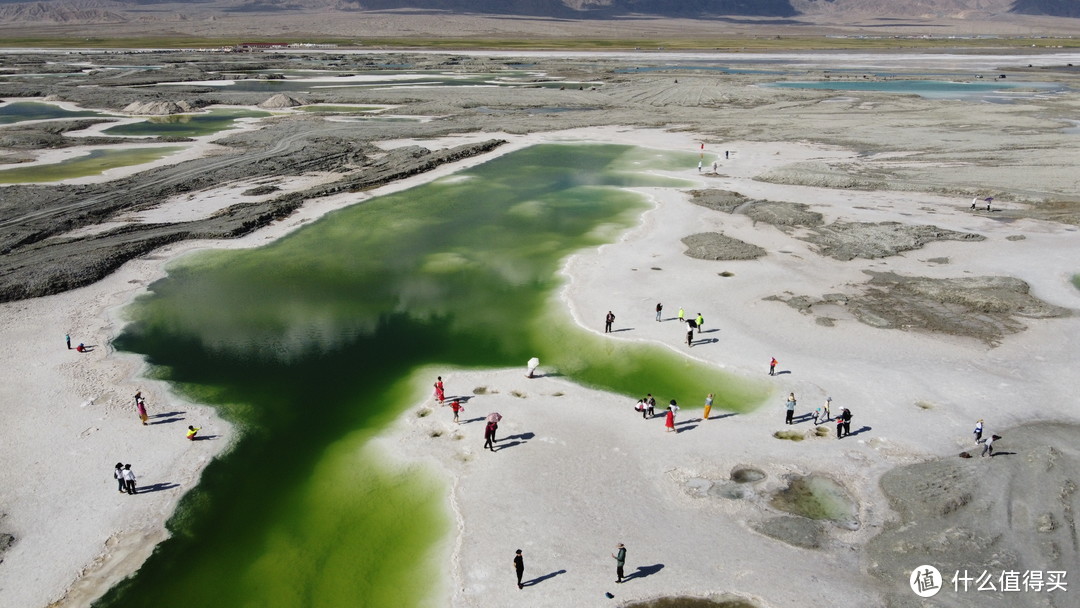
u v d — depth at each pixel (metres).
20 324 43.03
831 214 65.25
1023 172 76.12
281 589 23.97
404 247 58.44
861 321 43.47
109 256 53.09
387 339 42.38
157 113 123.31
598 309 45.62
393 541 26.14
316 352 40.69
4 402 34.31
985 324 42.88
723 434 31.84
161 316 45.09
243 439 32.22
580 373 38.09
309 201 70.94
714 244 57.12
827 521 26.03
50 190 70.44
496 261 55.19
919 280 49.56
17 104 133.62
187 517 27.14
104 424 32.78
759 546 24.89
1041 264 52.31
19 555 24.77
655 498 27.52
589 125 114.12
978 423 30.06
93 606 23.02
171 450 31.05
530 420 33.22
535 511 26.84
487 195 73.94
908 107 122.81
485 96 141.00
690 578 23.44
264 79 173.25
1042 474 27.89
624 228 62.69
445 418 33.62
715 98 136.75
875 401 34.28
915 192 72.31
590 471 29.22
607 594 22.86
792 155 90.44
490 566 24.22
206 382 37.12
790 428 32.25
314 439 32.31
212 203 69.06
